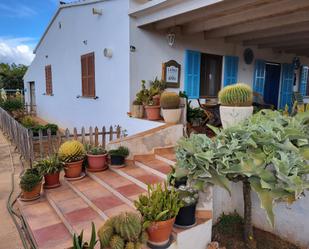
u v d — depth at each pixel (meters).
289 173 2.26
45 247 2.54
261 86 8.47
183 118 4.96
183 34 6.11
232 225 3.16
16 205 3.70
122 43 5.60
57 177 3.96
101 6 6.18
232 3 4.12
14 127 6.91
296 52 9.16
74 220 2.95
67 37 8.29
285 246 2.90
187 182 2.81
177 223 2.61
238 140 2.51
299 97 8.88
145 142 4.49
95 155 4.23
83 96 7.58
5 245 2.82
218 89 7.38
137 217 2.22
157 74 5.94
